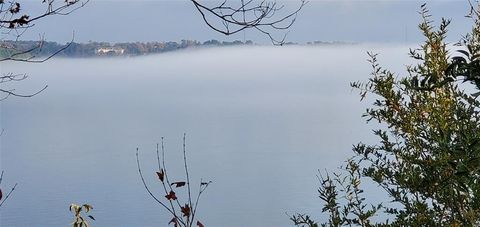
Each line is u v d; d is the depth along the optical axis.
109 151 103.56
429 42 3.74
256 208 47.00
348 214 4.08
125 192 57.25
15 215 41.91
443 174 3.55
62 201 50.59
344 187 4.05
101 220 43.09
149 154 93.69
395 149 3.97
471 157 2.64
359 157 4.17
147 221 42.25
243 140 122.44
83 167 82.62
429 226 3.67
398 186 3.91
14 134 134.88
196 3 2.75
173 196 2.83
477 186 3.16
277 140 119.56
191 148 104.88
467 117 3.31
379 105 4.02
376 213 4.07
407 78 3.79
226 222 42.22
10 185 60.28
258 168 77.31
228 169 76.94
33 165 82.50
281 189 56.88
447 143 2.91
